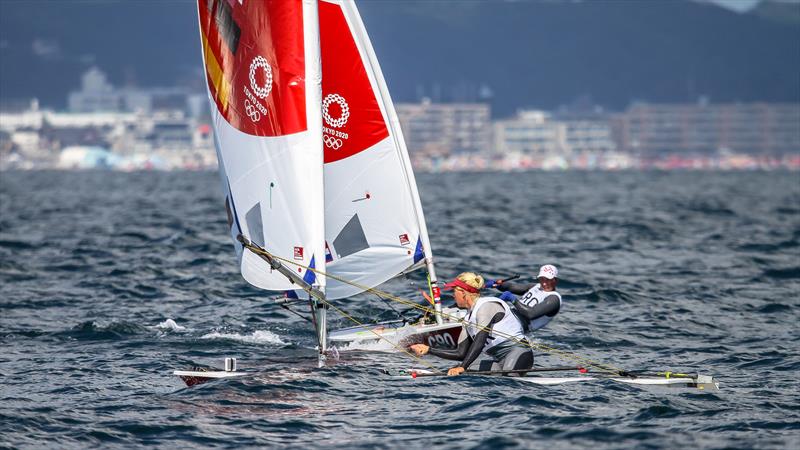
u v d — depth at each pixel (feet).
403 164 194.80
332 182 190.49
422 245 196.95
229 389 161.89
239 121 179.63
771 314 246.06
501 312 169.07
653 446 132.77
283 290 178.60
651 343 208.44
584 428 140.87
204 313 241.76
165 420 145.69
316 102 174.91
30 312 244.83
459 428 141.69
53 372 177.99
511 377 168.45
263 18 174.70
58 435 138.62
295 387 163.53
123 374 176.35
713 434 138.00
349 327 212.64
